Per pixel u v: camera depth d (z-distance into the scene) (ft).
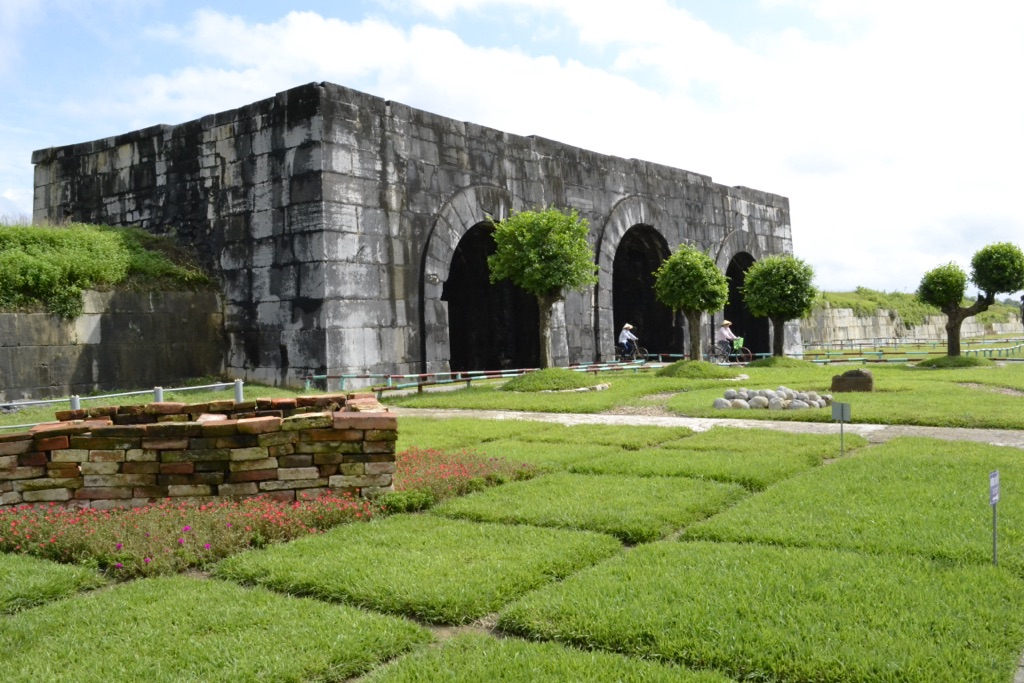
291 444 20.98
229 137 55.06
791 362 72.28
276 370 52.70
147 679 11.58
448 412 42.32
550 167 68.44
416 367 56.03
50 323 46.75
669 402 42.86
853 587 14.16
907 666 11.26
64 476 20.53
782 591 13.99
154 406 25.81
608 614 13.26
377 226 53.93
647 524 18.48
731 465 24.67
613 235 74.23
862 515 18.74
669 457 26.66
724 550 16.51
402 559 16.33
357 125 53.06
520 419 37.60
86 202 62.69
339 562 16.17
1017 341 132.46
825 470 24.14
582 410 40.57
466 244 69.62
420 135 57.26
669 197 82.43
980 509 18.94
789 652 11.87
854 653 11.66
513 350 70.08
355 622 13.28
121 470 20.63
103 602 14.57
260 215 53.57
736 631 12.49
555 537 17.79
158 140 58.90
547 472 25.23
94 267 49.47
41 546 17.66
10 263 45.83
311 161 51.08
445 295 73.92
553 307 68.08
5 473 20.44
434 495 21.68
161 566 16.40
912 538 16.87
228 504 19.72
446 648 12.39
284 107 52.34
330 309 50.65
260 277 53.52
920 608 13.11
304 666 11.81
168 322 52.60
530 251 53.16
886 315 142.92
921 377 54.29
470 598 14.12
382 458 21.39
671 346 84.33
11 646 12.81
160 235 58.23
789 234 102.68
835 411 27.02
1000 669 11.18
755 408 39.63
